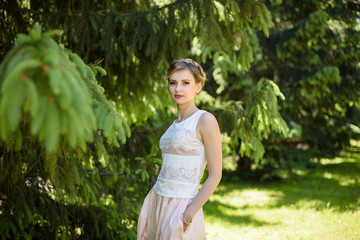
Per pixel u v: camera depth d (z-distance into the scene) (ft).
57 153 4.72
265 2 18.78
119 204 9.13
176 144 4.99
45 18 8.16
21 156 6.09
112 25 8.35
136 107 9.76
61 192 5.83
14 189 6.70
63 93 2.47
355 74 22.26
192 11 7.72
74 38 8.16
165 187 5.08
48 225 7.64
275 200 17.29
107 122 3.92
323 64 21.61
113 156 8.69
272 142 23.25
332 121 27.43
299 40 19.75
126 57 8.83
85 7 9.41
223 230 12.25
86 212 8.51
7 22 7.57
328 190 19.25
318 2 19.53
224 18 7.39
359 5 21.02
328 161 29.01
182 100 5.15
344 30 21.04
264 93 8.27
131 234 9.39
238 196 18.44
